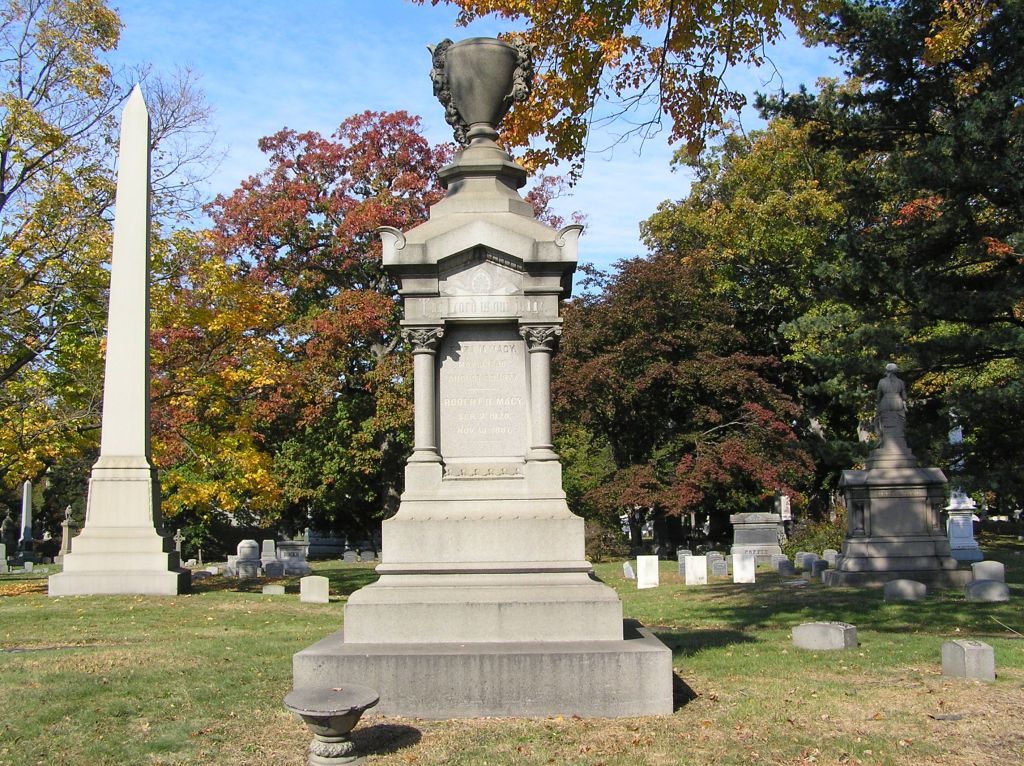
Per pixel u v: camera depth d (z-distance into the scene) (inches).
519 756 315.9
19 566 1846.7
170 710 377.7
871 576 952.9
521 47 499.2
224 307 1075.3
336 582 1132.5
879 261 1019.9
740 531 1503.4
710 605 824.9
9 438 973.8
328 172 1724.9
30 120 962.7
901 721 357.1
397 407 1566.2
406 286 436.8
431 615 394.0
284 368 1119.6
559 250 433.1
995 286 987.9
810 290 1688.0
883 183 1063.6
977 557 1320.1
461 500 421.7
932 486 975.0
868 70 1033.5
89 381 1002.7
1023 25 939.3
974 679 431.8
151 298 1042.7
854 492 993.5
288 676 439.2
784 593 906.1
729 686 417.4
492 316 434.6
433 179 1727.4
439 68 505.0
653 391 1664.6
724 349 1722.4
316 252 1707.7
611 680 366.3
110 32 1048.2
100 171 1023.6
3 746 333.1
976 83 971.3
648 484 1624.0
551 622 392.8
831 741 331.0
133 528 900.0
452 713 364.2
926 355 1022.4
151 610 743.1
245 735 345.4
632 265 1685.5
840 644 518.3
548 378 433.1
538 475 424.8
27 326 997.8
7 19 993.5
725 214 1716.3
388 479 1791.3
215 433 1112.8
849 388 1416.1
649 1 628.1
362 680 366.9
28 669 456.4
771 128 1734.7
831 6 626.8
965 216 968.9
